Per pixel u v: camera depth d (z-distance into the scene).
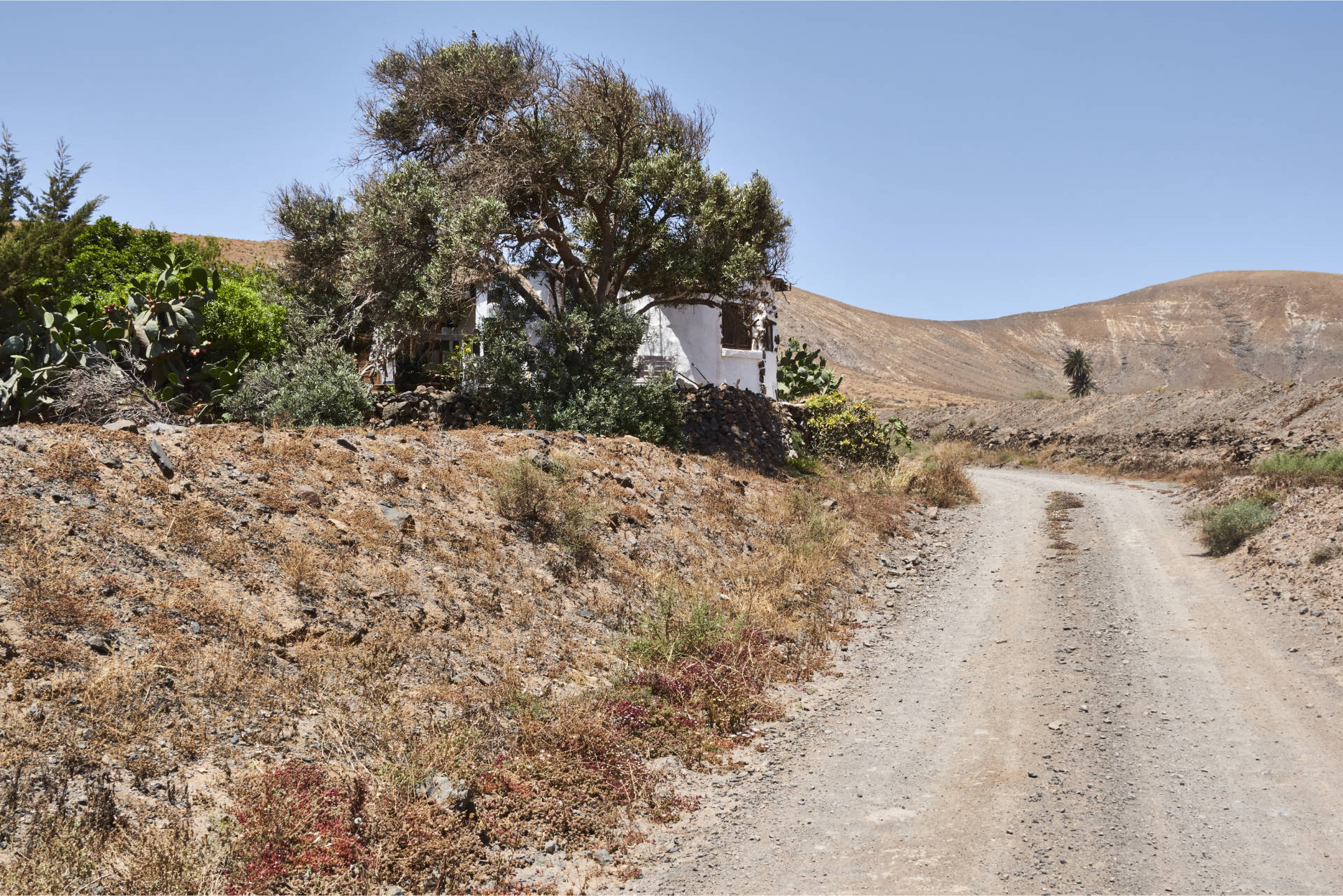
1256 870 5.38
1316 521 14.77
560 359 20.17
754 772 7.48
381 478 10.81
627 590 11.29
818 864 5.73
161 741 5.65
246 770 5.73
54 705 5.48
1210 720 8.16
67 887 4.43
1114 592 13.80
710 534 14.43
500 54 22.02
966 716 8.69
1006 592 14.24
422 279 20.92
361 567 8.76
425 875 5.30
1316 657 9.87
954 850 5.84
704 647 9.91
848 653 11.21
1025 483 31.80
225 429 10.52
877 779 7.19
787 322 186.75
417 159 24.66
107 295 19.17
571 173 21.73
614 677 8.94
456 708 7.39
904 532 19.06
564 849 5.95
